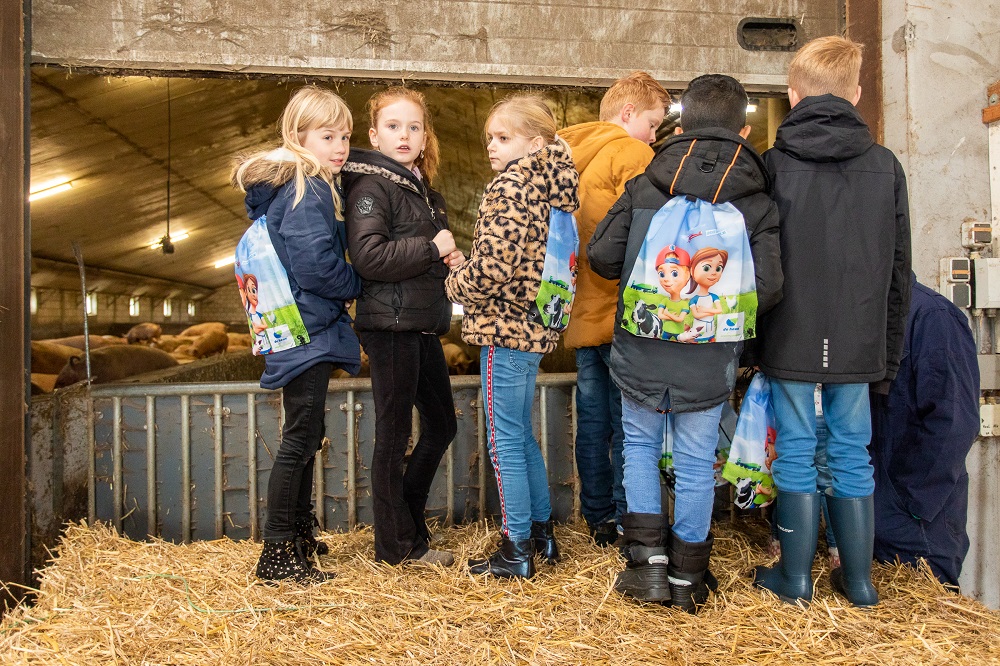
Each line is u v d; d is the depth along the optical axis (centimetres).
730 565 211
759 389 195
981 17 235
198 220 1234
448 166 952
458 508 261
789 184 180
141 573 207
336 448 257
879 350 177
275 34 226
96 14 218
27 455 212
